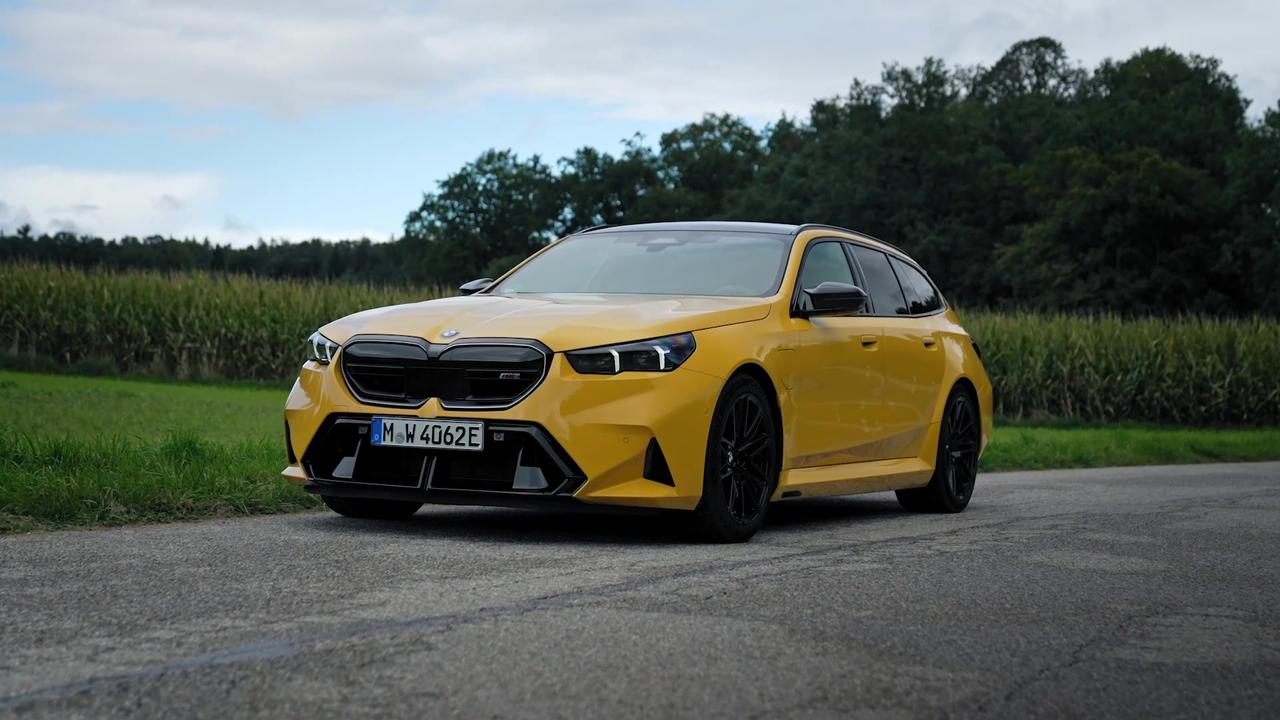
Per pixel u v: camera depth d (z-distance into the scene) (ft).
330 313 76.18
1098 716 8.20
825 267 20.54
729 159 262.06
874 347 20.49
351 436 16.47
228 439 29.73
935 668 9.33
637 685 8.52
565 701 8.07
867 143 212.84
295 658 9.02
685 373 16.03
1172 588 13.47
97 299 73.00
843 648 9.87
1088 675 9.30
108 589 11.63
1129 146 200.75
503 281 20.40
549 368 15.64
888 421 20.88
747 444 16.97
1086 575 14.19
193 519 17.46
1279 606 12.55
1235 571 14.92
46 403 42.78
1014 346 81.30
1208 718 8.25
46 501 16.71
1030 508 23.15
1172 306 183.52
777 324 18.16
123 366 73.87
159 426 34.14
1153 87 220.23
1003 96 250.57
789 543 16.65
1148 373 81.56
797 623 10.79
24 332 72.74
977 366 24.09
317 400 16.58
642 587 12.34
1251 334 84.94
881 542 16.80
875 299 21.66
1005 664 9.55
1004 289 204.74
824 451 19.02
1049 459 39.40
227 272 80.89
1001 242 209.26
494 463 15.78
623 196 263.70
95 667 8.66
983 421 23.91
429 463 15.93
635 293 18.85
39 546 14.33
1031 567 14.66
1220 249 184.96
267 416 40.14
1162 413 82.99
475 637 9.84
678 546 16.01
